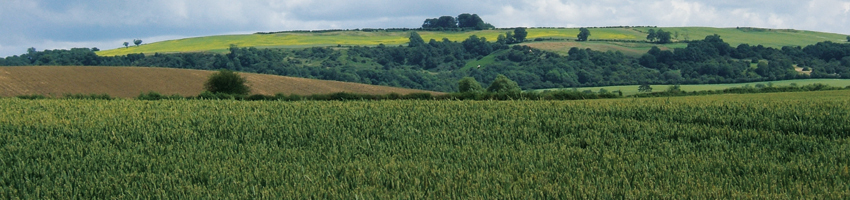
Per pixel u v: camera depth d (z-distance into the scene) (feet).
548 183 30.04
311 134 47.39
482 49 509.35
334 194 28.14
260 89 197.36
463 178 31.24
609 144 43.78
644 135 46.98
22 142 44.34
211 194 28.84
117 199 28.60
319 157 38.58
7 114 60.49
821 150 40.01
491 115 59.16
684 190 28.68
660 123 52.42
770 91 187.42
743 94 161.48
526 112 61.00
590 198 27.35
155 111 63.87
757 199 26.94
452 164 35.47
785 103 67.21
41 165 35.55
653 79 373.61
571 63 422.00
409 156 38.83
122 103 75.97
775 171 32.96
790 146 41.50
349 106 68.85
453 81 410.72
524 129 48.44
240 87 171.73
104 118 57.21
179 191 29.22
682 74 388.98
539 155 37.93
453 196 27.61
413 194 27.96
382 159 36.86
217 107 69.31
